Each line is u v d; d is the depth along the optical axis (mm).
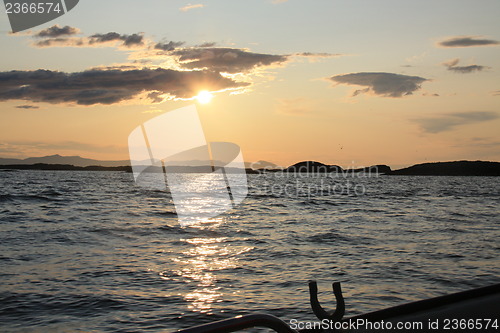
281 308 7035
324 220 20562
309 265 10328
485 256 11289
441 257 11188
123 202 27531
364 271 9562
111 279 9078
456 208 28031
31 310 7125
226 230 16781
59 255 11789
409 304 2775
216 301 7504
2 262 10805
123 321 6629
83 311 7074
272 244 13672
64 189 40594
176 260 11125
